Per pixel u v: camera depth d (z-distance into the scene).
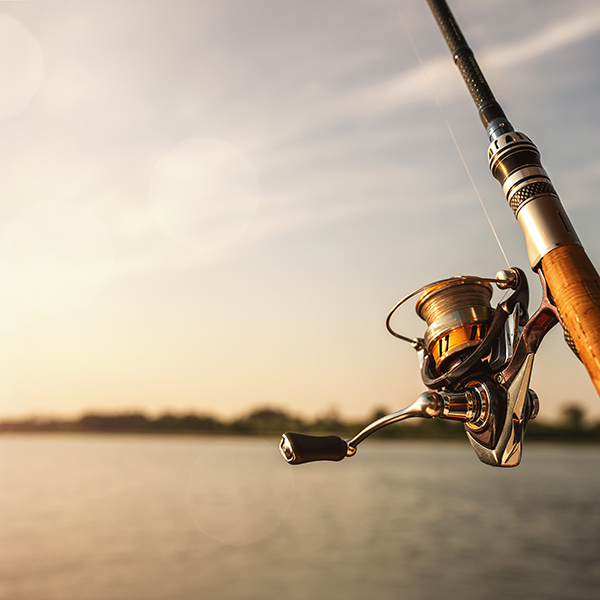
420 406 1.12
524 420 1.12
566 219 0.97
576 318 0.85
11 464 45.69
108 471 39.47
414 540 16.30
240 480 33.38
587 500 23.03
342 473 37.59
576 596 10.88
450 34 1.32
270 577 12.70
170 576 12.93
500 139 1.07
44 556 15.08
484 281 1.21
